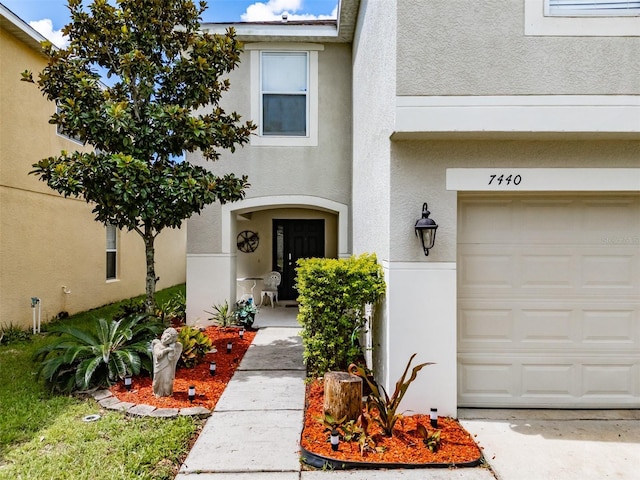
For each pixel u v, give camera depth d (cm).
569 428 498
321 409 526
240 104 1035
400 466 405
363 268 582
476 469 407
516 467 413
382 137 574
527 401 553
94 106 725
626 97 477
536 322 554
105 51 757
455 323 514
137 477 380
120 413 515
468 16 479
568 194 541
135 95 768
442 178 510
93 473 388
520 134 488
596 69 479
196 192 717
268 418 507
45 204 1080
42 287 1069
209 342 746
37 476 383
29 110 1026
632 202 548
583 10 484
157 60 793
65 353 611
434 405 512
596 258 552
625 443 464
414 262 512
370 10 704
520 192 527
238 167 1041
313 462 410
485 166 510
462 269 552
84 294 1248
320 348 608
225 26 1009
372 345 637
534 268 552
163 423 486
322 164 1051
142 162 668
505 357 553
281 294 1362
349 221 1046
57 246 1128
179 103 802
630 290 551
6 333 915
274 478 387
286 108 1054
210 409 532
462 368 554
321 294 595
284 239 1362
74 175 680
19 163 991
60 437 455
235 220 1093
